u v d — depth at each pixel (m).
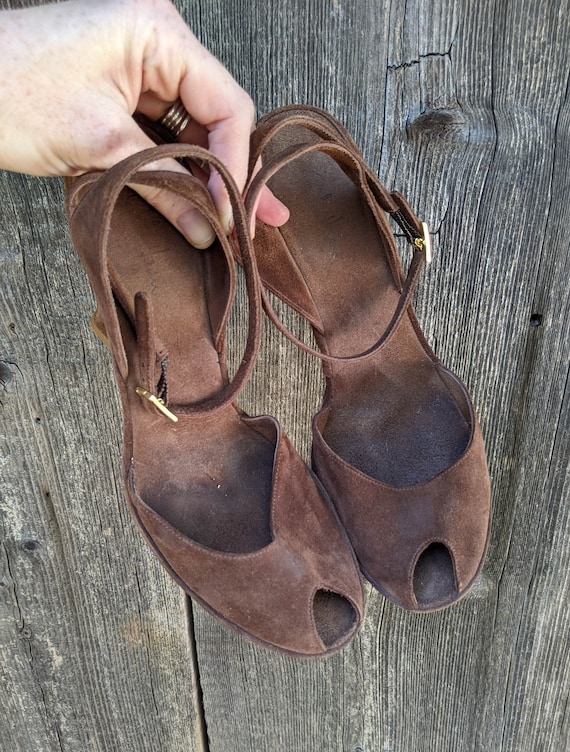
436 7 0.28
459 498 0.29
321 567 0.28
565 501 0.36
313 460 0.31
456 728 0.42
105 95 0.23
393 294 0.30
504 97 0.29
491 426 0.35
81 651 0.41
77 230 0.22
